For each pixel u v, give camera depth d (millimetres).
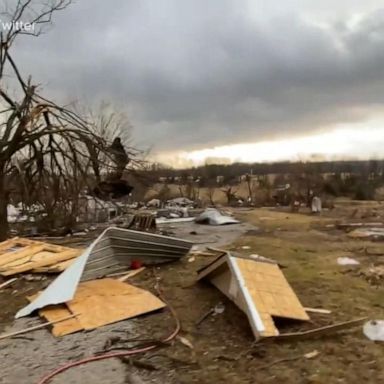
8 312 7766
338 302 7707
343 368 5379
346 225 17984
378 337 6176
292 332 6457
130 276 9602
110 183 19188
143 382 5215
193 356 5844
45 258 10516
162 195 32250
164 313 7422
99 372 5496
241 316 7016
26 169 17516
